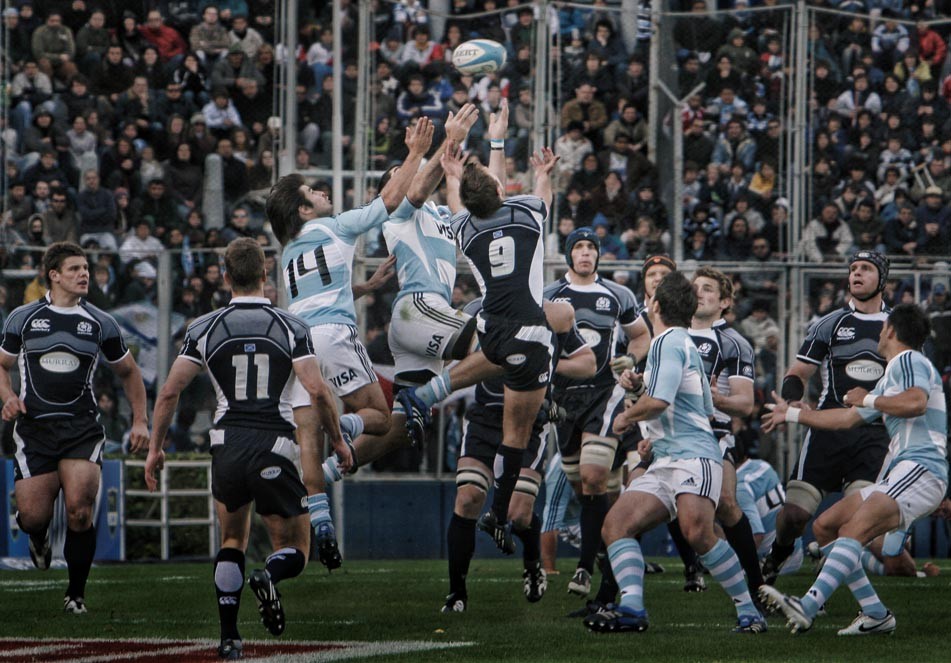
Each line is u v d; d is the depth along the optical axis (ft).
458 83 161.89
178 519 139.13
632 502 66.49
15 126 160.86
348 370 76.89
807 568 126.93
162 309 138.00
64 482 83.66
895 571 114.83
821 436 91.76
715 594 95.61
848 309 94.43
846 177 155.33
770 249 146.72
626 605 64.44
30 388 84.07
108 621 76.89
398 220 82.48
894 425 69.51
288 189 77.36
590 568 89.81
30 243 152.15
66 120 162.91
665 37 159.43
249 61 169.89
